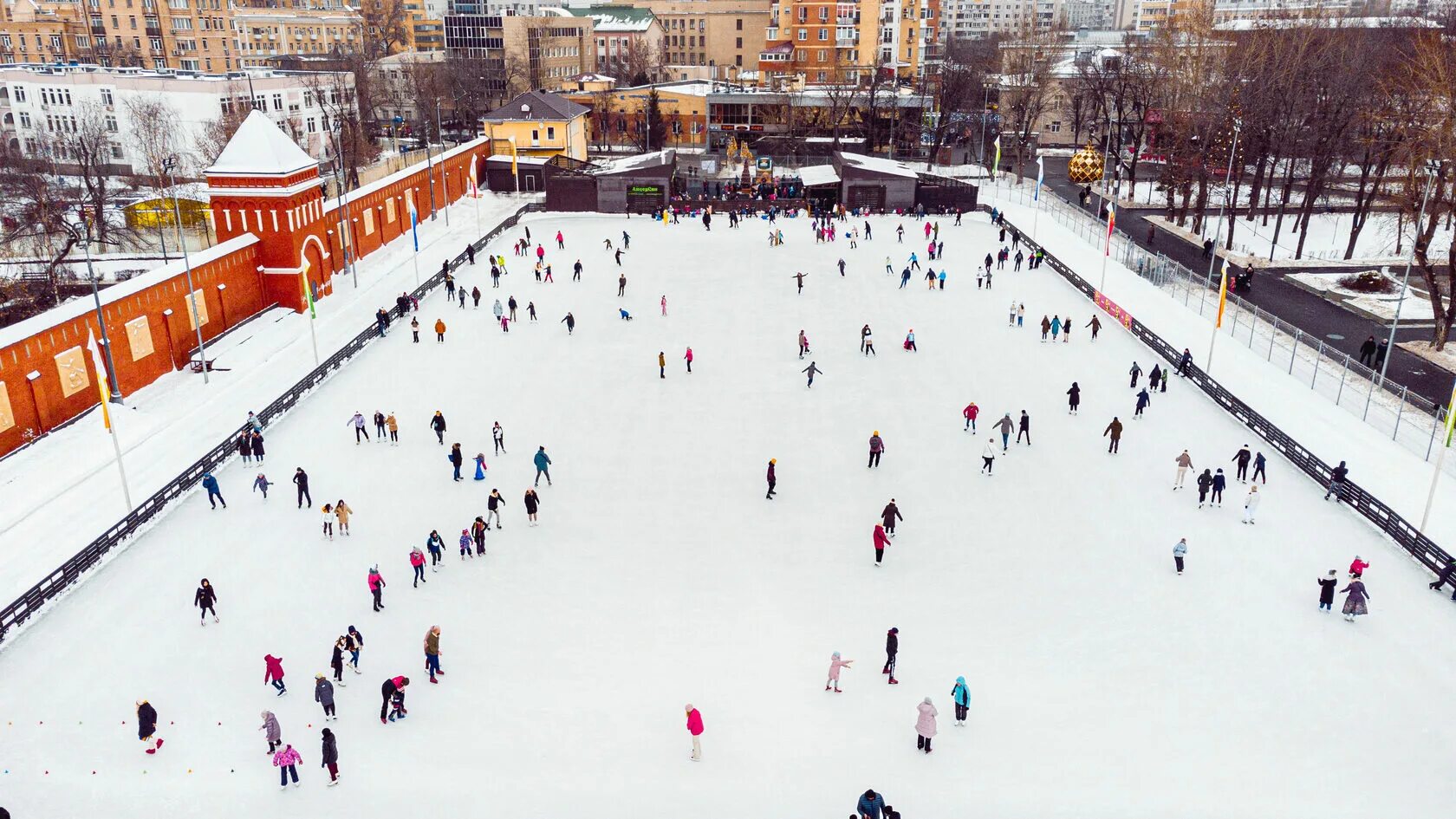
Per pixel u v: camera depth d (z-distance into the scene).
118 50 140.75
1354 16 115.81
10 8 145.88
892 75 126.31
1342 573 31.17
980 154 118.62
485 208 93.69
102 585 30.47
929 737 23.25
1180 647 27.48
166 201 79.62
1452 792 22.27
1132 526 34.34
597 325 57.78
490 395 46.84
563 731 24.31
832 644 27.78
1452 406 31.47
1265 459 39.59
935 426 43.28
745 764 23.19
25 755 23.20
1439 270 67.19
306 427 43.03
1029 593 30.25
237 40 151.12
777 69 139.25
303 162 59.84
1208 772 22.81
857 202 91.31
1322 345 46.78
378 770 22.97
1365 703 25.19
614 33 168.12
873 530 33.88
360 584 30.73
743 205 92.00
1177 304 61.62
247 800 21.95
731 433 42.47
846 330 56.75
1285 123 76.62
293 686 25.92
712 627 28.56
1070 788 22.34
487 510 35.66
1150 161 116.06
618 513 35.47
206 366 50.09
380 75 138.38
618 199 92.19
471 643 27.81
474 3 144.38
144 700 22.98
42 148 98.25
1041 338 55.38
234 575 31.12
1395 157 65.44
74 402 42.69
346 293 63.78
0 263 69.69
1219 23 123.50
